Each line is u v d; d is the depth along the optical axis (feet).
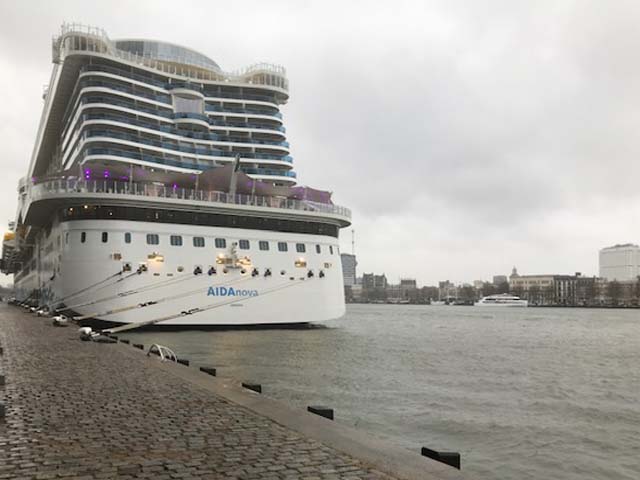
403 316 490.49
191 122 205.05
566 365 138.82
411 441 64.54
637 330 304.50
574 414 82.23
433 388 97.76
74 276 156.15
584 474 56.59
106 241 153.89
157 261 156.87
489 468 56.95
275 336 166.91
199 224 164.66
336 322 349.00
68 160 228.63
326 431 37.63
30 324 143.13
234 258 166.40
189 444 34.42
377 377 106.11
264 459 31.48
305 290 178.29
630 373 126.41
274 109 230.68
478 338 222.89
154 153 198.08
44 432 36.88
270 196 178.91
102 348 89.35
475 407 83.76
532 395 96.02
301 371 108.06
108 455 31.99
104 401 47.24
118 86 197.88
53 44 212.84
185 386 54.90
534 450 63.46
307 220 181.06
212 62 246.06
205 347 136.36
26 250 310.65
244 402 47.19
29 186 192.65
